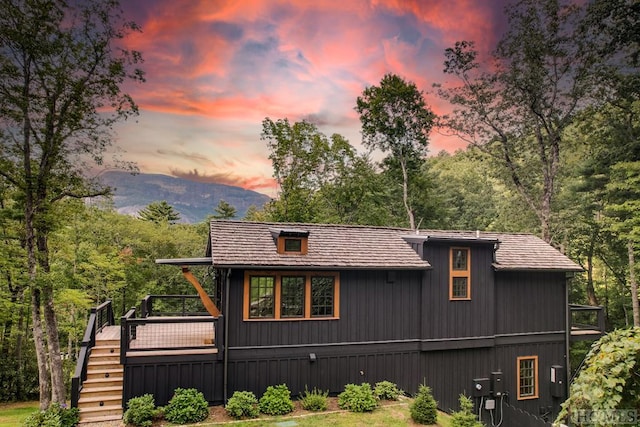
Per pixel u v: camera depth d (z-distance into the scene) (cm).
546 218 2469
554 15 2259
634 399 421
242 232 1297
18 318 1947
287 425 976
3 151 1336
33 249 1380
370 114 3180
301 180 2983
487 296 1409
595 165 2355
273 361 1153
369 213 3128
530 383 1472
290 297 1188
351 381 1227
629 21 2081
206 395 1091
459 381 1362
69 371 2138
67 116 1380
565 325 1534
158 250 2875
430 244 1348
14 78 1314
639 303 2447
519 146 2609
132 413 959
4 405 1927
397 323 1292
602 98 2272
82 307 2094
